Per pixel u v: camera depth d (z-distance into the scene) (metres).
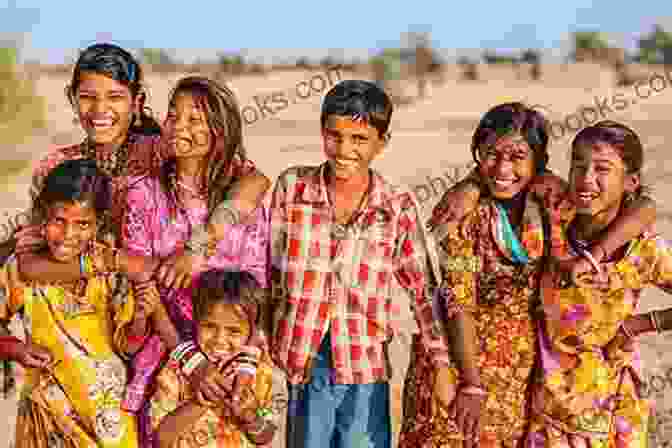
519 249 4.89
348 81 4.89
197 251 4.89
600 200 4.77
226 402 4.85
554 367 4.93
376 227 4.91
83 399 4.85
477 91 50.00
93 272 4.86
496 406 4.96
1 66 22.09
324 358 4.96
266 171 18.84
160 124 5.27
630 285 4.86
